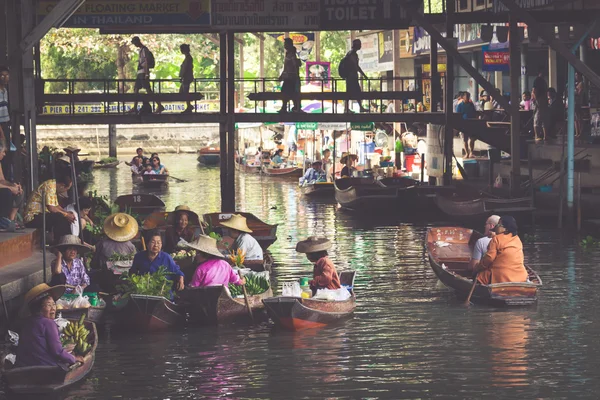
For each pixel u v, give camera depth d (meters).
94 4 42.53
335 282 22.16
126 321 21.02
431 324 21.25
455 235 27.91
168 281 21.30
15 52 27.03
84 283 21.95
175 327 21.22
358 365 18.02
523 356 18.52
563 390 16.31
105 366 18.16
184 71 44.62
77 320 19.83
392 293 24.78
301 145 67.81
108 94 44.25
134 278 21.08
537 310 22.53
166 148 91.56
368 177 51.25
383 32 67.31
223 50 44.38
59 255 21.42
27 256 24.19
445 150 46.66
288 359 18.47
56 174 38.38
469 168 51.69
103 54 90.81
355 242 34.88
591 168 39.22
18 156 29.72
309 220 42.41
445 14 45.81
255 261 25.19
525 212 37.47
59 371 16.36
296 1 43.66
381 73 71.19
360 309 22.91
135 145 90.56
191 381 17.11
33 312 16.69
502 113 51.19
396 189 44.78
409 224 40.34
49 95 44.00
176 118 44.44
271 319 20.89
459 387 16.56
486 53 51.56
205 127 92.25
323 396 16.16
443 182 46.97
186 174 68.94
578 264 28.61
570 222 36.81
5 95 25.02
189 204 49.25
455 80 65.25
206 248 21.59
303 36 65.81
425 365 17.97
